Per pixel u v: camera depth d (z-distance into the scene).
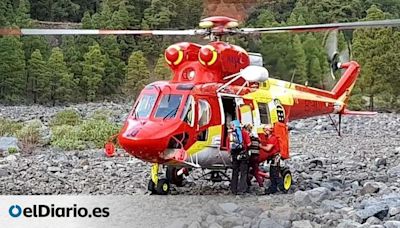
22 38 72.75
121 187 16.70
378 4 91.62
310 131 39.12
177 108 14.74
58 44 78.38
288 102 17.36
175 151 14.59
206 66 15.44
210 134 15.10
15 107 65.56
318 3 86.75
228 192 15.65
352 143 31.48
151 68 80.25
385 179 17.09
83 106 68.56
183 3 88.88
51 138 30.67
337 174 18.56
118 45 78.88
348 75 20.80
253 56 16.56
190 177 17.92
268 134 15.91
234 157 15.16
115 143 27.34
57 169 20.30
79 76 74.38
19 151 27.59
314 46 66.06
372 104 62.12
